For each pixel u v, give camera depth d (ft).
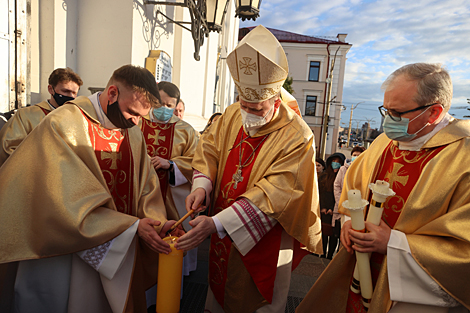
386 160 5.38
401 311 4.57
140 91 5.22
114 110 5.36
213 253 6.40
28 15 10.32
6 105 9.69
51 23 10.83
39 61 10.89
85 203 4.83
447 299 4.25
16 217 4.72
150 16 13.74
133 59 12.23
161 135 9.50
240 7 16.66
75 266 5.25
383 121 4.88
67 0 11.40
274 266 5.88
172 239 5.46
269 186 5.41
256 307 5.96
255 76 5.17
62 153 4.89
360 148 15.61
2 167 4.91
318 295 5.65
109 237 4.95
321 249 6.37
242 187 6.02
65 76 8.52
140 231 5.26
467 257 3.97
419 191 4.51
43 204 4.70
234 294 5.96
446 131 4.58
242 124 6.42
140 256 6.21
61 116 5.14
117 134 6.01
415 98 4.40
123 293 5.36
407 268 4.37
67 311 5.41
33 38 10.66
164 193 8.96
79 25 12.13
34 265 5.23
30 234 4.75
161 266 5.16
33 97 10.84
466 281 4.01
